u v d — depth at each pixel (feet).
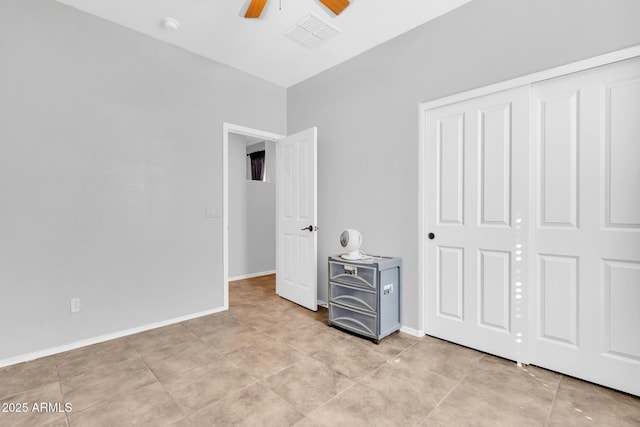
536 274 6.70
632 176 5.62
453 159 7.88
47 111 7.34
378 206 9.37
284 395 5.65
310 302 10.59
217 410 5.22
